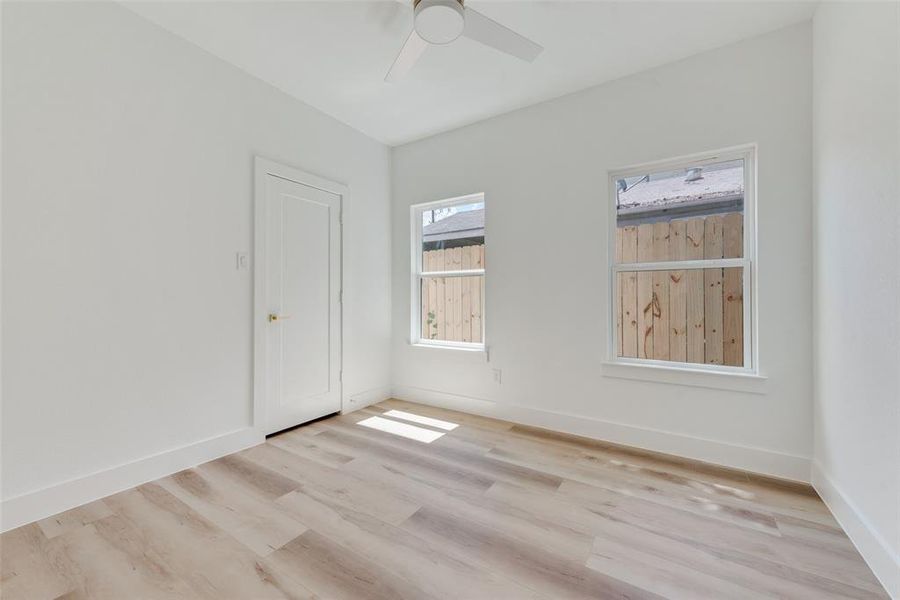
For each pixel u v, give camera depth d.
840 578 1.36
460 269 3.51
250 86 2.58
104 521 1.70
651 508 1.81
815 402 1.99
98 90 1.89
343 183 3.28
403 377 3.71
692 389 2.36
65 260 1.79
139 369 2.05
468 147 3.29
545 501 1.88
